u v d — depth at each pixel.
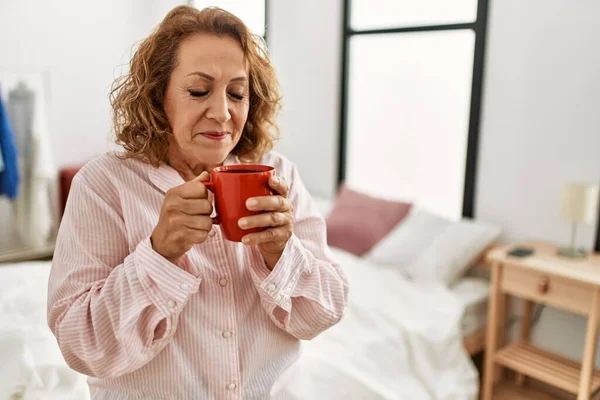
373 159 3.29
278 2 3.60
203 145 0.78
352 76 3.32
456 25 2.74
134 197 0.80
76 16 3.43
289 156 3.72
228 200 0.66
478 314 2.44
